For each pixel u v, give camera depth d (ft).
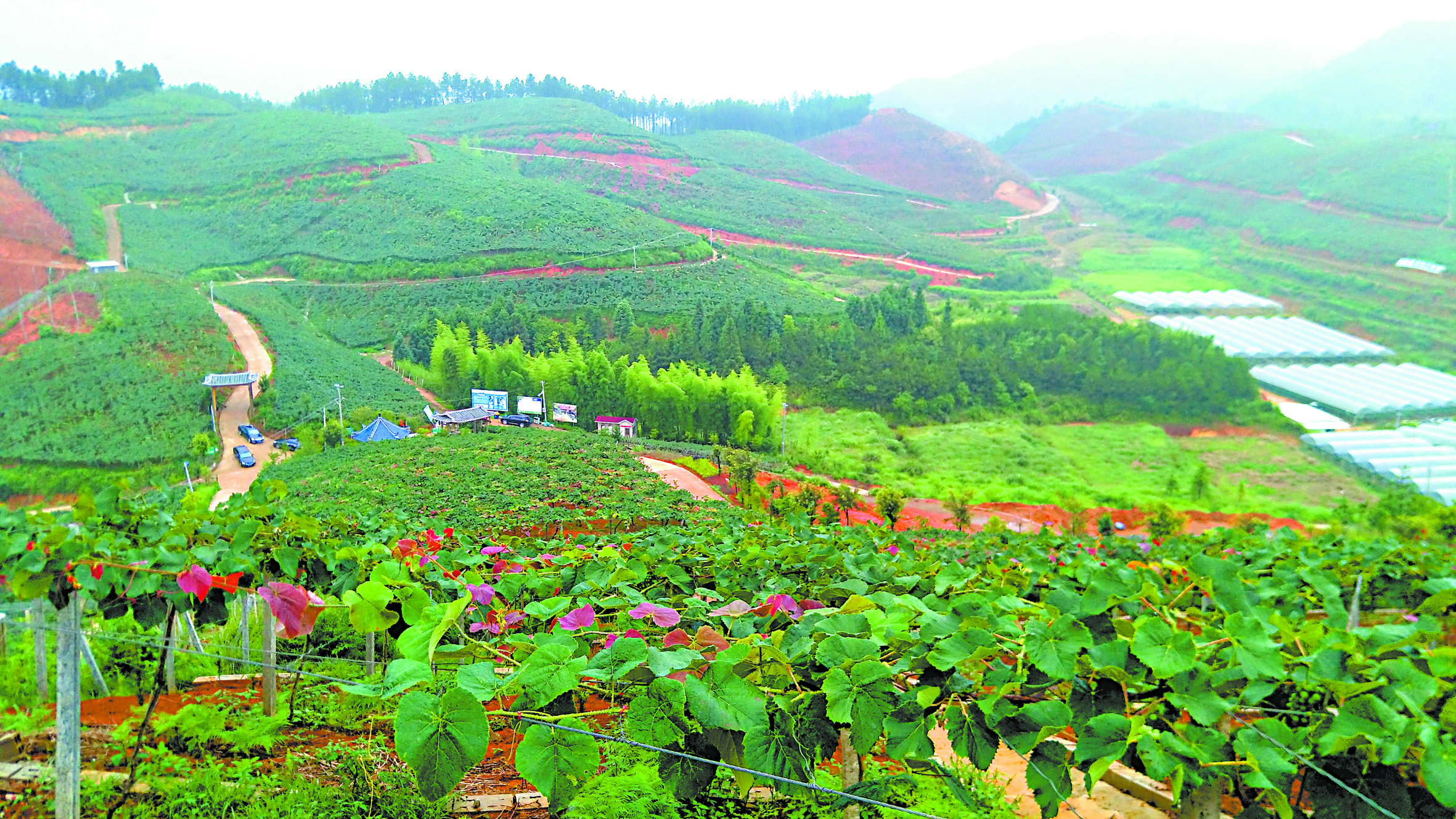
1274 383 341.62
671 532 20.71
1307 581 15.74
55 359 264.31
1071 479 230.68
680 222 588.91
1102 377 298.56
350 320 355.56
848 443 249.34
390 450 164.66
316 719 16.01
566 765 8.75
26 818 12.08
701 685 9.16
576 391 253.03
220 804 12.44
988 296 492.95
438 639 9.88
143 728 13.20
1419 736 7.82
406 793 12.66
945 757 15.15
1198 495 219.61
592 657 10.53
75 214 488.44
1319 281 532.32
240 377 238.68
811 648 10.31
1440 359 402.52
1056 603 10.12
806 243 573.33
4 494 197.16
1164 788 13.21
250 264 445.78
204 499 14.42
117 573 11.81
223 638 22.49
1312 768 8.18
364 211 490.49
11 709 16.11
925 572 17.74
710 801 12.57
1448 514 80.38
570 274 404.36
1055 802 8.86
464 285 386.32
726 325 303.27
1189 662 8.65
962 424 273.95
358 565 15.64
